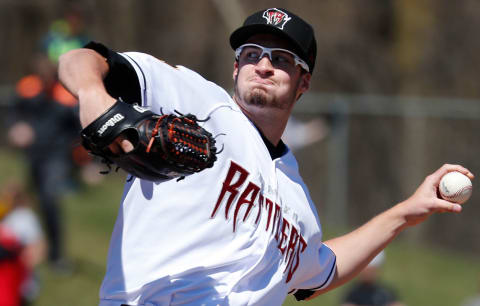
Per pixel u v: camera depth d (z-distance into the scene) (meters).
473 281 36.50
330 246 10.95
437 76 56.47
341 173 39.84
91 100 7.02
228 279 8.77
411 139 41.72
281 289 9.55
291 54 9.36
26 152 27.97
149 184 8.62
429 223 42.22
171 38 55.69
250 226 8.93
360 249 10.93
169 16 56.12
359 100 40.41
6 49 54.59
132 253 8.59
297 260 9.86
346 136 39.88
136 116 6.97
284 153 9.79
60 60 7.57
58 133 27.69
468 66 56.22
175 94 8.56
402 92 55.78
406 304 32.44
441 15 58.47
